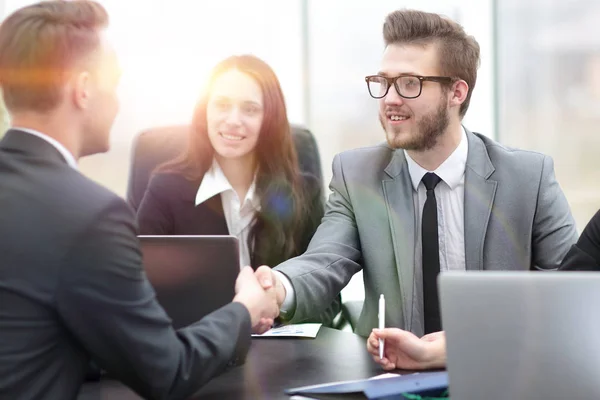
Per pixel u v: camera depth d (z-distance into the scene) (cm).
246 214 262
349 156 245
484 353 123
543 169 229
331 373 168
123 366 132
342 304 258
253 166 265
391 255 227
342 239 232
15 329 125
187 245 179
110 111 143
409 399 143
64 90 135
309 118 540
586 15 516
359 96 539
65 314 126
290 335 205
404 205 229
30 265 125
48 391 128
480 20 543
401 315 224
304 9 532
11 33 135
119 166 472
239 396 152
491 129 551
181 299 178
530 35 537
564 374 121
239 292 165
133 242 132
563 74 526
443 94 222
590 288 120
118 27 476
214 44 501
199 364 140
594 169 517
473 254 222
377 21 537
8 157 134
